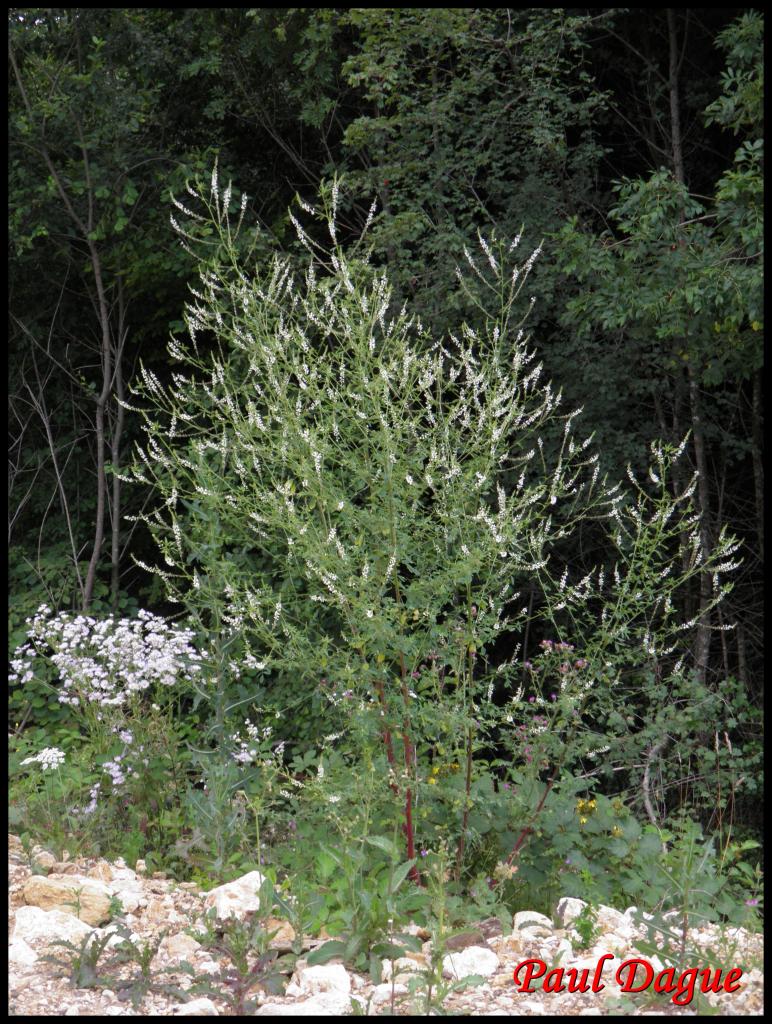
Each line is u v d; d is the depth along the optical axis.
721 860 4.32
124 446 10.31
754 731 7.51
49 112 9.03
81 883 3.89
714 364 7.13
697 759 6.37
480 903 3.86
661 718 5.24
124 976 3.19
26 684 7.39
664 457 4.64
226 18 8.97
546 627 8.19
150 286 9.72
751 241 6.32
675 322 6.60
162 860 4.61
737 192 6.25
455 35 8.04
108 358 9.54
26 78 9.39
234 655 5.69
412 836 4.17
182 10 9.21
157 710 5.35
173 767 5.11
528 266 5.03
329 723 5.96
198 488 5.09
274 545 5.54
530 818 4.29
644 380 7.90
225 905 3.68
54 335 10.43
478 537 4.34
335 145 9.68
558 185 8.41
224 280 5.25
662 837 4.63
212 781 4.72
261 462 4.96
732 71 6.65
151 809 4.91
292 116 9.48
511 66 8.78
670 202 6.61
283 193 9.82
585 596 4.52
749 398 8.75
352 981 3.23
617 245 7.08
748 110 6.64
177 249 8.88
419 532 4.30
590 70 9.45
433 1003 2.99
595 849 4.38
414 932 3.59
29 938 3.45
